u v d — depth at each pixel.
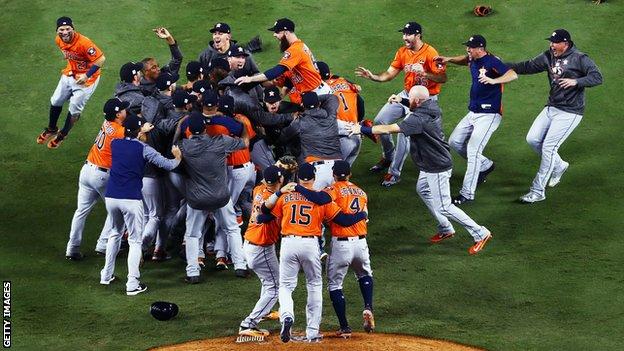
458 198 62.16
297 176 50.31
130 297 53.47
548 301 52.06
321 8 82.19
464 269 55.53
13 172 66.56
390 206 62.59
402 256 57.19
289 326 46.28
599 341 47.97
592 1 81.50
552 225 59.34
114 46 77.50
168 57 76.00
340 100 60.31
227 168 56.62
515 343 47.75
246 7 82.44
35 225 61.28
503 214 60.84
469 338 48.22
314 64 59.56
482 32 78.12
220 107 55.41
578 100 60.56
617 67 73.94
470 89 67.56
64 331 49.72
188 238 54.75
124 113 55.31
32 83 74.62
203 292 54.06
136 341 48.44
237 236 55.47
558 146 61.06
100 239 57.81
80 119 71.75
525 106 71.62
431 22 79.81
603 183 63.28
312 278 47.62
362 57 76.00
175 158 53.16
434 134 55.69
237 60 59.03
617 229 58.47
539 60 61.19
